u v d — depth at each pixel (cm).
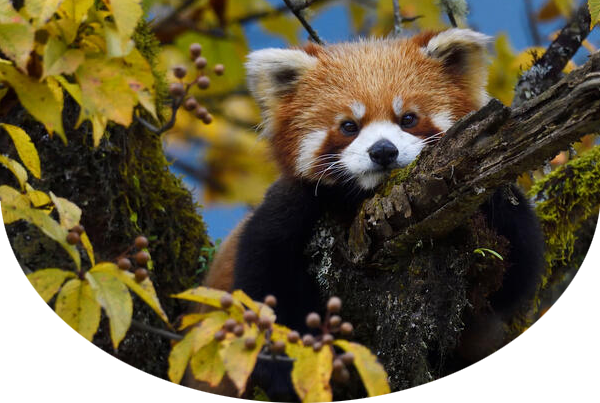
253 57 827
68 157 648
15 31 464
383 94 760
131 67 479
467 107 786
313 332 735
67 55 470
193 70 967
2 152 643
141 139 692
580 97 490
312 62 808
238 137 1010
